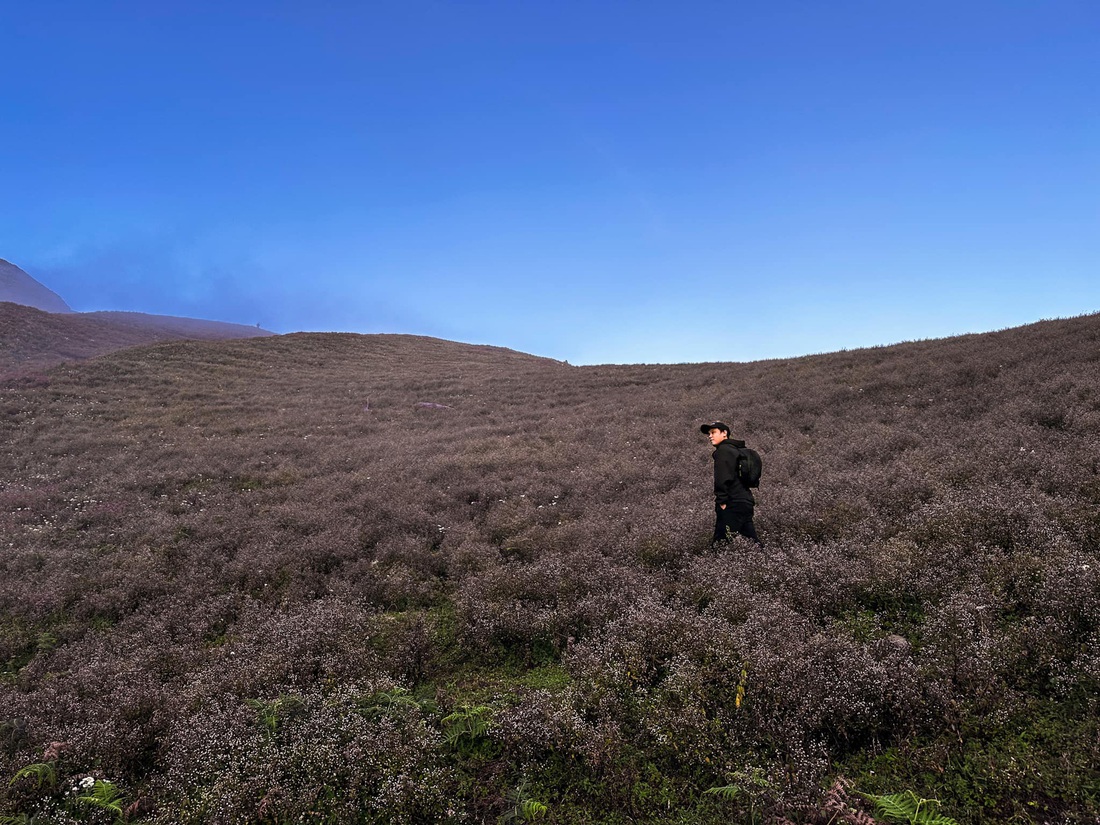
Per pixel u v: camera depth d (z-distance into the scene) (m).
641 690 4.60
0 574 9.59
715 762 3.84
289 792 3.85
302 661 5.59
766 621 5.15
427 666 5.86
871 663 4.25
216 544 10.27
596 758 3.94
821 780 3.66
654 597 6.21
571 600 6.38
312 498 13.35
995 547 5.95
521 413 25.48
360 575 8.58
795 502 8.57
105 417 25.64
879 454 11.44
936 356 21.70
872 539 6.90
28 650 7.39
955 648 4.45
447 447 18.28
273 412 27.69
